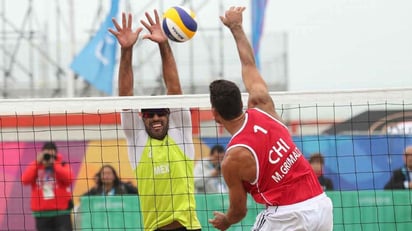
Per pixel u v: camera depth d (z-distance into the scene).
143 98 13.66
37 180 20.52
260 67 35.03
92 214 19.05
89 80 31.77
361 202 17.95
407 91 14.02
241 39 12.35
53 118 27.23
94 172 23.02
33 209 20.73
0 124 22.30
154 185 13.61
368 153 21.77
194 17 13.74
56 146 21.12
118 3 31.84
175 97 13.62
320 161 18.78
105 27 31.78
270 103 11.68
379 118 24.83
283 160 11.02
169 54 14.12
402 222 17.92
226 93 11.05
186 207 13.59
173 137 13.74
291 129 29.12
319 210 11.03
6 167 22.73
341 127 26.33
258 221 11.31
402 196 17.98
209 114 25.45
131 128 13.78
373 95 14.05
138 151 13.71
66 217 20.75
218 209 17.41
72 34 34.41
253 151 10.85
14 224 22.23
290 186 11.03
